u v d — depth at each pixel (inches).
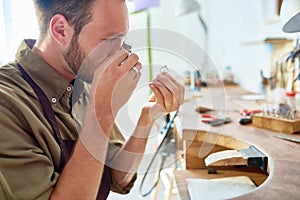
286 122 36.5
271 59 73.2
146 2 77.6
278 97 58.2
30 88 23.0
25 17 54.5
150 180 44.0
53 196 19.7
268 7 80.4
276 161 26.5
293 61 58.4
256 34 90.9
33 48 25.0
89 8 22.3
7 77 22.5
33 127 20.9
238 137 34.6
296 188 20.9
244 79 95.2
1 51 59.4
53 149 21.8
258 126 39.6
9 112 20.1
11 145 19.3
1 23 59.4
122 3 23.6
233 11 103.9
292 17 31.5
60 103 24.7
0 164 18.8
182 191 29.7
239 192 29.0
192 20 107.8
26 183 19.1
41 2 23.2
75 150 20.9
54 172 21.0
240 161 28.5
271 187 21.1
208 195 28.7
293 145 31.5
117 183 31.3
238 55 101.4
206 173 35.1
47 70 24.0
